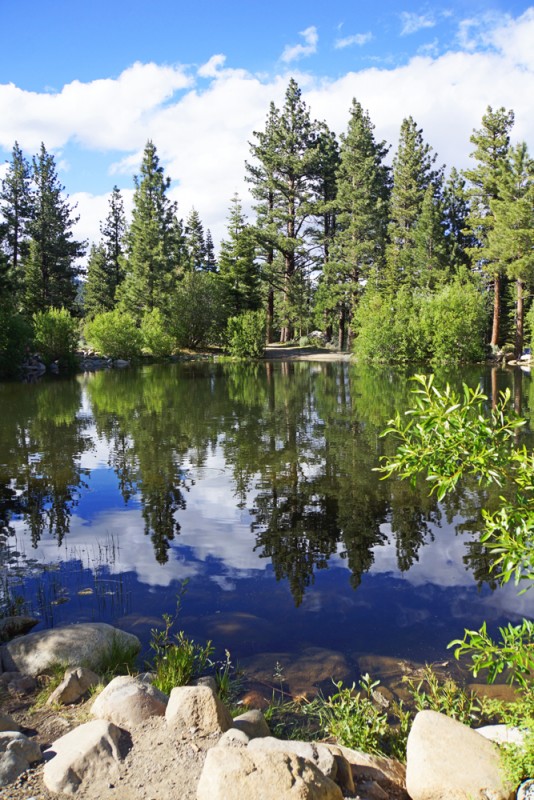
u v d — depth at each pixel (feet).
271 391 71.00
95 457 36.04
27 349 106.73
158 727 10.13
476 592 17.42
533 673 12.77
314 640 14.70
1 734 9.47
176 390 74.08
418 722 9.60
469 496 27.04
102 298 199.21
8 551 21.31
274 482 29.96
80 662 13.06
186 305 151.94
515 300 141.49
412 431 8.92
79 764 8.83
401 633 15.01
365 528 23.20
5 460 35.55
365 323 121.60
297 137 155.02
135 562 20.13
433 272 144.77
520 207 113.29
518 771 8.27
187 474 31.86
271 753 8.20
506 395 8.69
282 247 157.17
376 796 8.61
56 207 159.53
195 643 14.58
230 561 20.11
